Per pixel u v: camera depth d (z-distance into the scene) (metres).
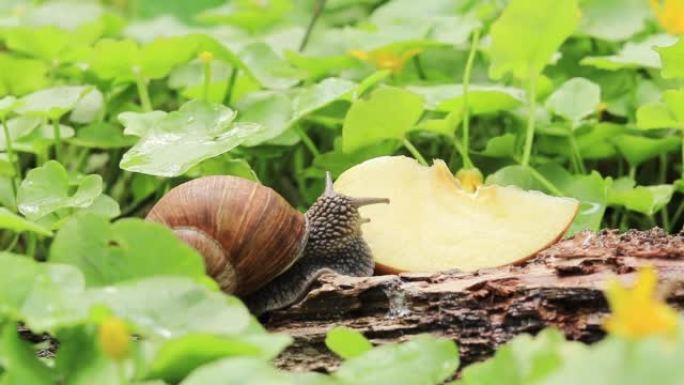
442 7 1.12
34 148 0.99
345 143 0.97
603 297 0.88
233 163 0.98
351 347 0.87
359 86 1.00
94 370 0.84
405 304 0.90
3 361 0.84
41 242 1.02
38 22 1.19
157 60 1.02
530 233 0.92
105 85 1.04
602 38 1.07
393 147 1.00
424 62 1.07
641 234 0.91
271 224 0.91
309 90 1.00
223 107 0.96
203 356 0.84
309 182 1.04
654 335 0.79
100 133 1.02
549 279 0.89
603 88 1.05
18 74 1.03
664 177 1.03
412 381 0.84
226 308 0.84
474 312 0.89
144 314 0.84
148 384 0.84
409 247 0.93
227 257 0.91
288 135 1.00
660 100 1.03
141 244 0.86
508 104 1.01
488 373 0.84
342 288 0.90
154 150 0.95
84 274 0.86
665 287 0.88
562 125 1.01
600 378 0.80
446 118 0.98
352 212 0.92
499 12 1.11
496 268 0.90
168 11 1.44
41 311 0.84
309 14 1.21
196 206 0.91
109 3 1.45
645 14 1.09
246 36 1.16
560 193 0.98
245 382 0.82
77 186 0.98
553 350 0.83
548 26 0.97
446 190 0.94
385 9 1.12
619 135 1.01
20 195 0.95
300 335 0.90
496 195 0.93
